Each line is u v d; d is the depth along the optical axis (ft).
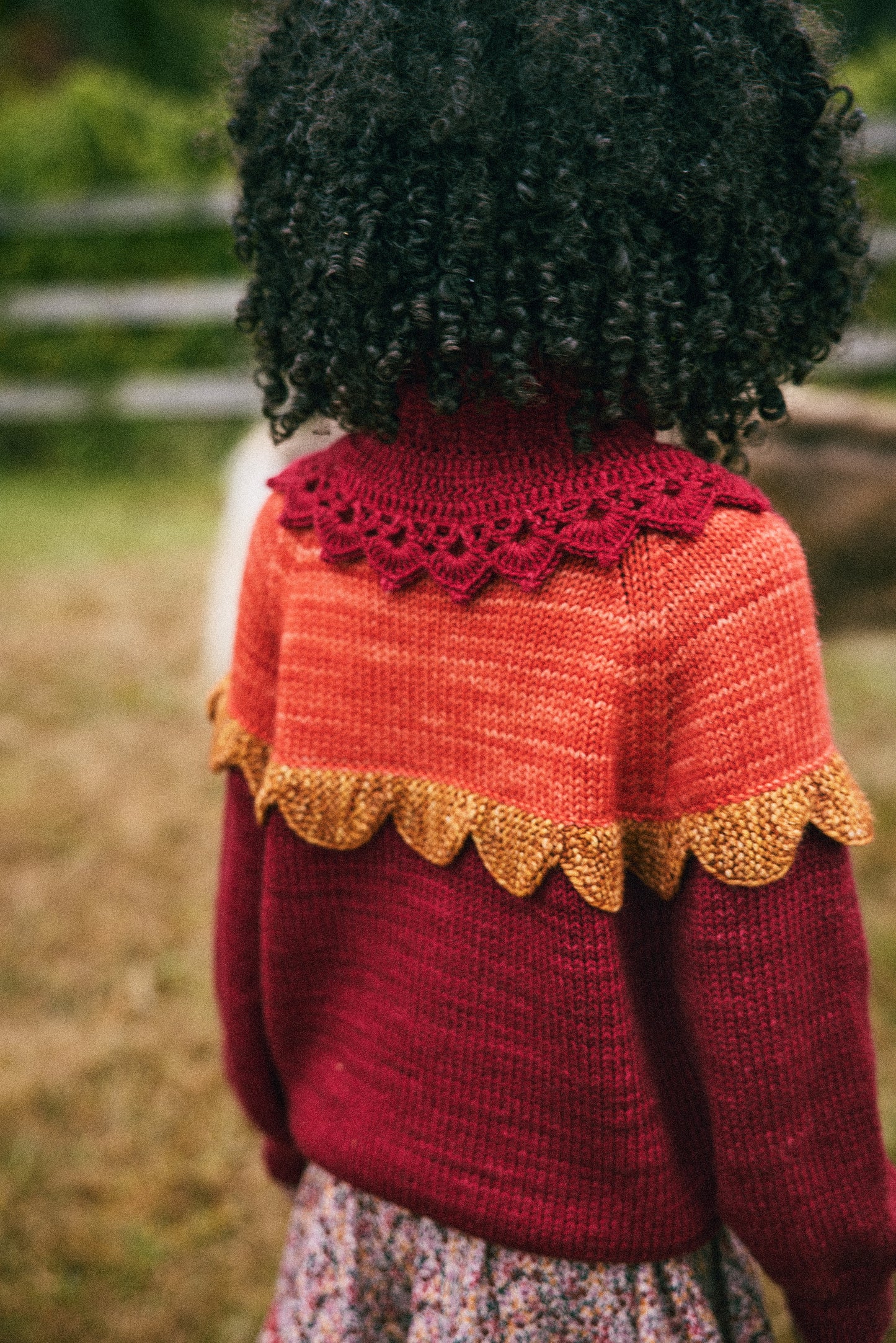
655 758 2.66
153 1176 6.88
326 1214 3.31
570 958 2.67
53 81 39.83
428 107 2.41
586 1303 2.94
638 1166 2.80
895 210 20.18
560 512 2.61
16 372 24.44
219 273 24.17
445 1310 3.04
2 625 15.24
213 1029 8.00
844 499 10.27
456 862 2.82
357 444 2.98
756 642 2.53
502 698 2.71
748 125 2.42
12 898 9.43
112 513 20.98
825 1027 2.62
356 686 2.91
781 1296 5.99
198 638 14.74
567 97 2.37
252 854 3.47
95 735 12.25
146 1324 6.05
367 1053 3.12
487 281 2.46
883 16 36.68
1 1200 6.72
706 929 2.60
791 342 2.75
